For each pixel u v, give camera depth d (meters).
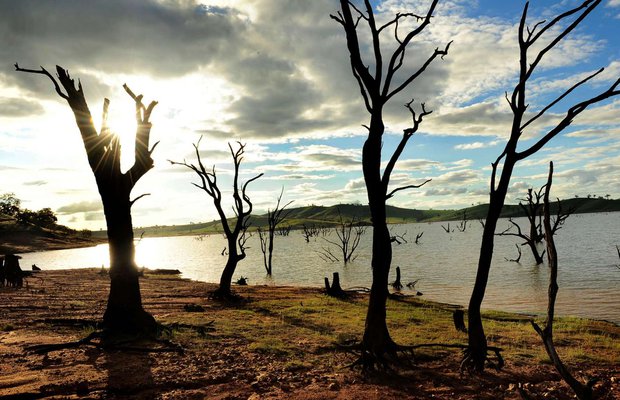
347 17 9.48
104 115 11.95
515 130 8.87
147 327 11.48
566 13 8.38
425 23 9.09
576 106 8.30
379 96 9.46
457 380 8.44
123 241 11.69
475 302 9.15
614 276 34.78
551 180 6.53
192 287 28.94
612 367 9.91
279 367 8.93
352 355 10.16
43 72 11.91
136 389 7.33
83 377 7.77
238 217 22.86
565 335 13.98
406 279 37.38
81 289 24.70
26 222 133.75
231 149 23.06
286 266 56.00
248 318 15.41
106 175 11.74
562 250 61.03
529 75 8.75
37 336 11.14
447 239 104.69
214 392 7.38
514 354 10.73
